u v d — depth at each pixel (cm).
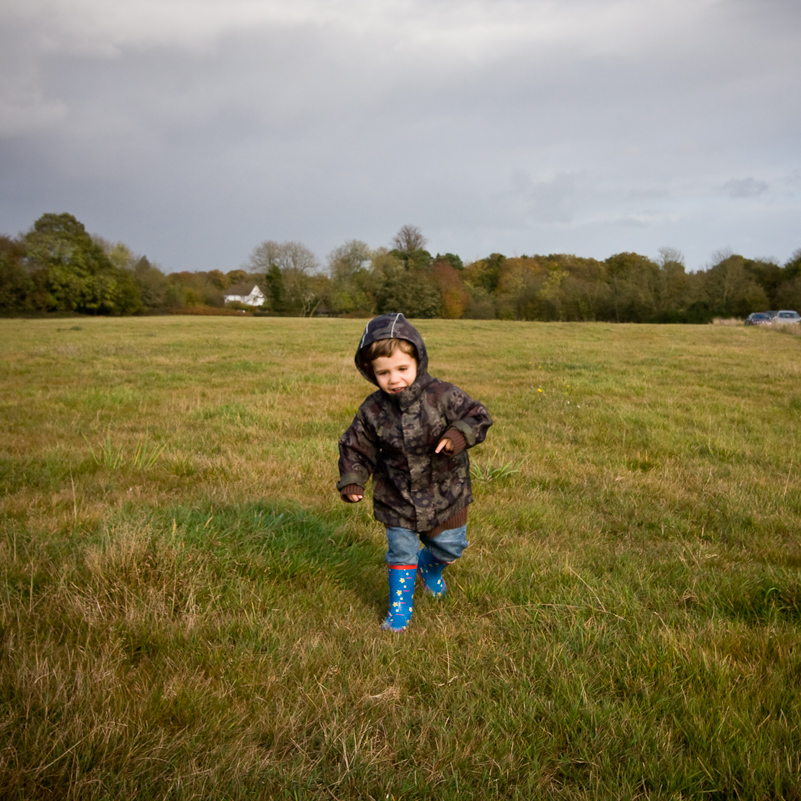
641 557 373
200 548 323
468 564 352
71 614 262
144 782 178
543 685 236
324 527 387
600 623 280
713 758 195
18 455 562
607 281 6994
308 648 254
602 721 213
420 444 271
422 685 238
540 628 277
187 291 8219
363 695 227
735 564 362
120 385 1076
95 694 210
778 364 1536
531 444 678
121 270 7094
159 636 252
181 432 701
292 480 511
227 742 198
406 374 267
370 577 338
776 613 291
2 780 171
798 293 5672
